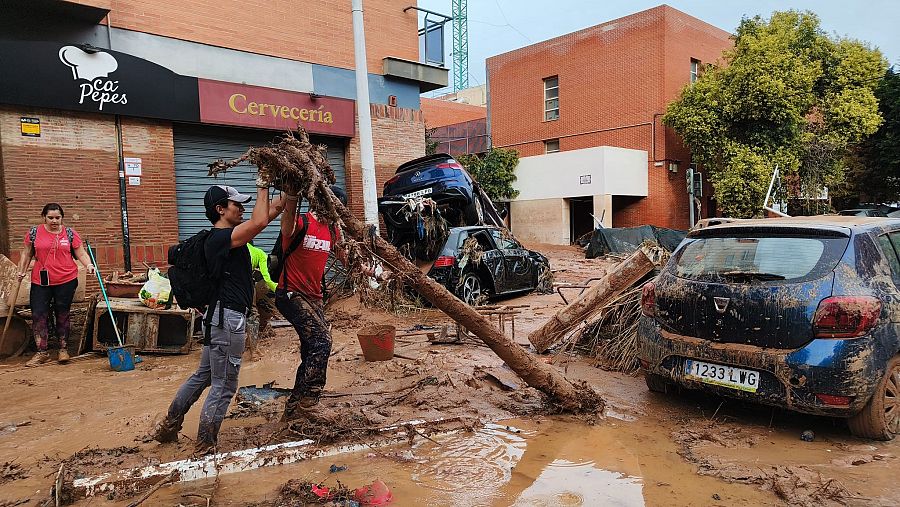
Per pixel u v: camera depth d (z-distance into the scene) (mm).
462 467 3807
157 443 4148
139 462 3791
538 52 27938
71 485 3332
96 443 4223
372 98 13047
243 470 3715
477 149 32406
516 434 4410
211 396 3842
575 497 3375
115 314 7359
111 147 9281
